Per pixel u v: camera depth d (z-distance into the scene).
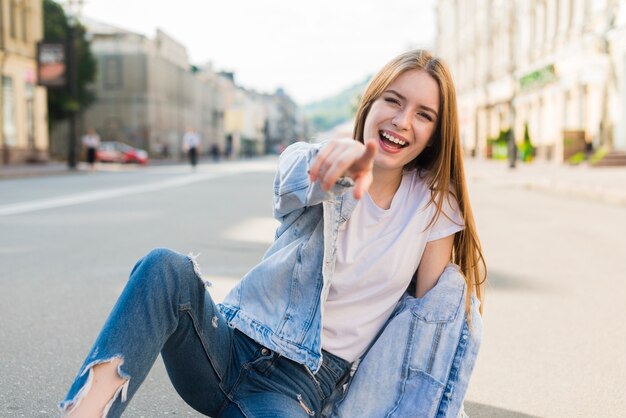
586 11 25.53
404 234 1.91
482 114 45.75
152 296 1.62
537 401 2.99
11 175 21.64
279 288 1.87
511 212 11.12
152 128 56.84
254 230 8.54
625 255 6.84
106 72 55.91
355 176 1.47
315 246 1.85
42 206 11.53
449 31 59.41
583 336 3.97
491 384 3.19
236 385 1.84
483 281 2.10
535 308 4.62
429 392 1.90
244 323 1.85
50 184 18.34
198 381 1.82
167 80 61.75
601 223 9.62
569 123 27.62
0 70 30.44
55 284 5.24
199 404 1.87
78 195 14.19
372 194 1.95
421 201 1.94
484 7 44.66
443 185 1.94
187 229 8.60
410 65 1.86
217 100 86.50
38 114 34.62
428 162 1.98
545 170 23.11
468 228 2.00
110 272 5.73
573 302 4.80
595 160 21.78
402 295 2.03
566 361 3.52
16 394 2.95
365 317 1.93
